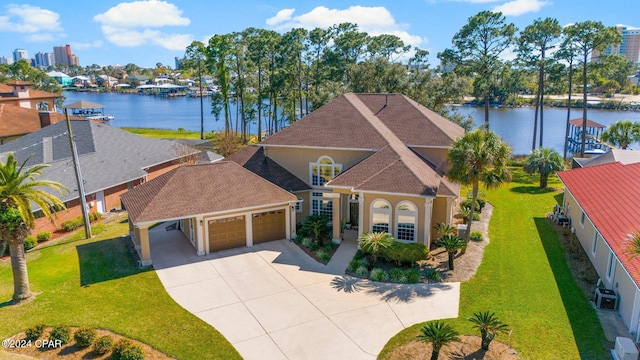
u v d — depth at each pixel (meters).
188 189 25.77
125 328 17.97
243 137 67.81
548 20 49.78
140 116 120.25
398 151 28.03
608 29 48.19
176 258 25.17
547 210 34.12
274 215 27.56
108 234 30.25
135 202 25.75
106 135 42.28
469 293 20.73
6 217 18.91
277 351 16.58
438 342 15.10
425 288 21.33
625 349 15.16
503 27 53.47
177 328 18.03
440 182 26.84
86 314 19.06
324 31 68.38
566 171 32.69
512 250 25.92
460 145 24.67
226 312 19.34
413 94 55.19
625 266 16.95
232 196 26.19
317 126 31.34
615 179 27.20
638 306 16.73
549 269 23.31
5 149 40.41
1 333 17.48
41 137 41.75
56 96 75.00
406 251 23.12
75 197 32.12
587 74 53.41
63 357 15.95
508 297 20.27
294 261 24.70
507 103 135.38
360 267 23.17
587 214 23.55
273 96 70.25
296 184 30.30
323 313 19.19
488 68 55.59
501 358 15.68
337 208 26.56
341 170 29.81
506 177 24.77
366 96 37.31
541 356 15.81
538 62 51.84
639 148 64.50
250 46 67.25
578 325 17.83
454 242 23.08
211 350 16.62
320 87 65.38
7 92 70.69
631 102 128.50
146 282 22.17
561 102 134.12
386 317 18.78
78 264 24.62
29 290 20.70
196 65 71.88
